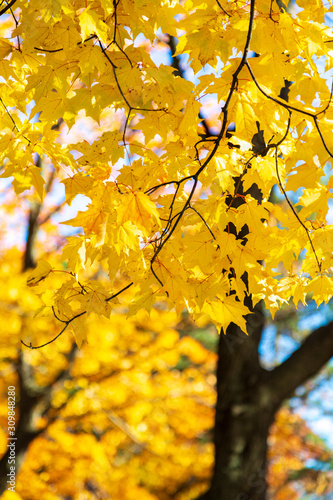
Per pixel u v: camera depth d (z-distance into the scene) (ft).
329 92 7.37
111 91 7.50
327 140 7.44
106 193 7.88
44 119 7.68
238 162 7.56
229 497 15.17
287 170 7.72
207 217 7.52
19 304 27.40
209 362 42.86
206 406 40.55
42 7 6.32
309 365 15.19
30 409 29.09
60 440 33.81
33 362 30.19
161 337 35.32
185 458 39.60
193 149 8.23
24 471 34.76
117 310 31.99
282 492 45.42
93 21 6.47
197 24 7.24
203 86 7.39
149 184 8.43
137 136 21.57
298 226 7.89
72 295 8.37
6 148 8.48
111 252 8.11
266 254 7.93
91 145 7.97
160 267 8.00
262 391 15.46
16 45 8.20
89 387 32.78
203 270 7.94
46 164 28.14
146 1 6.80
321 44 7.07
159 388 36.65
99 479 37.11
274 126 7.50
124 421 35.86
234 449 15.39
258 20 7.02
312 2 7.80
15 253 37.47
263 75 7.26
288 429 45.29
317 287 8.29
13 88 8.77
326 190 7.68
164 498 43.14
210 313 8.39
